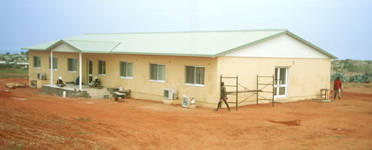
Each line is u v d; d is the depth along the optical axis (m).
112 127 12.70
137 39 26.78
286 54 21.92
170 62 20.56
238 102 19.12
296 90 22.86
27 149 8.99
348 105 20.72
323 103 21.62
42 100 20.36
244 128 13.16
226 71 18.27
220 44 19.84
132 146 10.32
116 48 24.66
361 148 10.47
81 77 25.20
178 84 20.16
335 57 25.34
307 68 23.58
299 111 17.73
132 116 15.27
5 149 8.77
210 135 12.02
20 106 16.50
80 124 12.89
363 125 14.03
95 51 23.16
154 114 16.00
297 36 22.12
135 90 23.12
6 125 11.52
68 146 9.66
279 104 20.45
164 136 11.71
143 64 22.41
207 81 18.42
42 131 11.22
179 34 26.28
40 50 31.48
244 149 10.34
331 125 13.98
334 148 10.45
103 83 25.62
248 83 19.59
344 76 44.28
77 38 32.41
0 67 56.03
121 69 24.36
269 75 20.86
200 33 25.30
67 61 28.80
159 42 23.97
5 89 28.75
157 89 21.56
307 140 11.42
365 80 41.78
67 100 21.11
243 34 22.02
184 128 13.03
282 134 12.27
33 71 32.62
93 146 9.91
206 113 16.56
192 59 19.17
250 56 19.56
